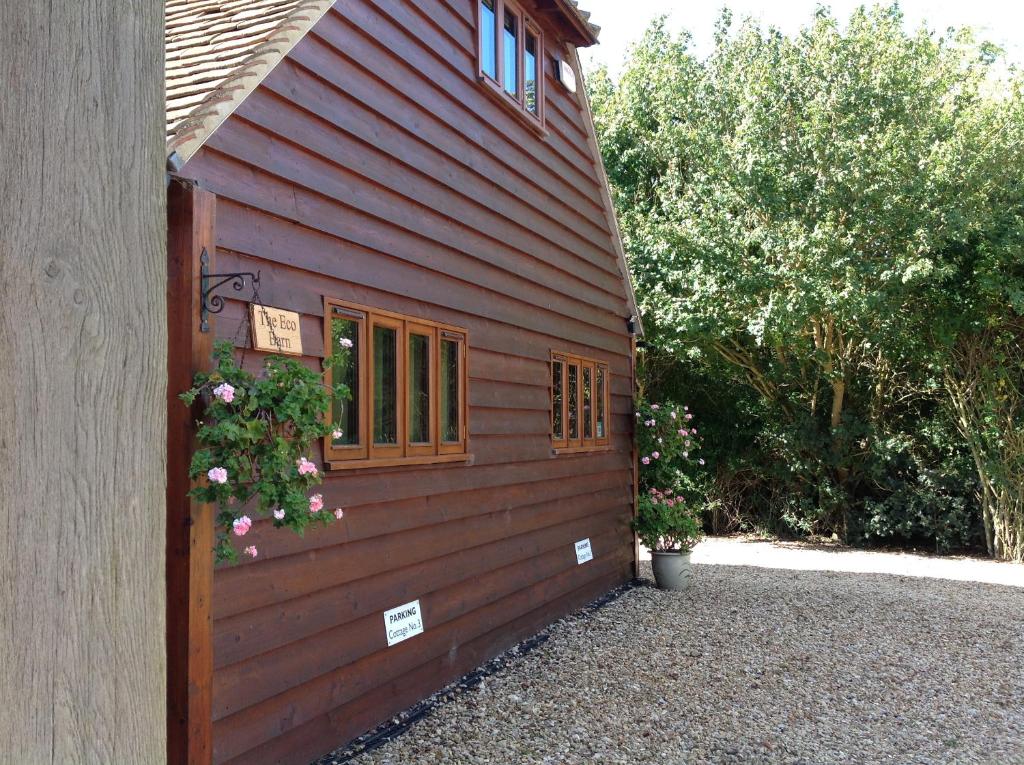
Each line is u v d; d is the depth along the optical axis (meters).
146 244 1.66
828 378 13.88
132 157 1.64
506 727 5.02
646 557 13.16
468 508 6.10
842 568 11.87
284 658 4.14
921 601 9.33
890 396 14.17
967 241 11.98
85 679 1.51
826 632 7.72
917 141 11.90
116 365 1.59
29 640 1.46
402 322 5.30
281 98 4.26
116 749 1.55
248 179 4.00
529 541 7.24
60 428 1.51
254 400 3.37
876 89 12.20
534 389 7.48
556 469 7.92
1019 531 12.73
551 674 6.15
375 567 4.91
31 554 1.47
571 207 8.70
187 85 3.88
